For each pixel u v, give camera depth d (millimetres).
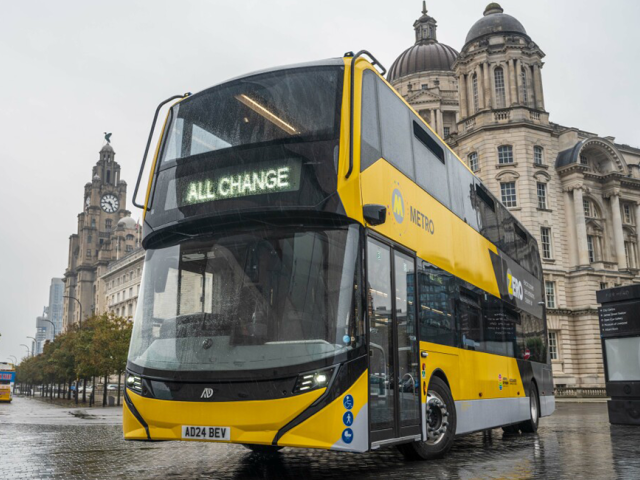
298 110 7812
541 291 17406
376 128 8461
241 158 7758
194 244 7789
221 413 6859
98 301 144375
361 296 7301
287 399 6695
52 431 17859
